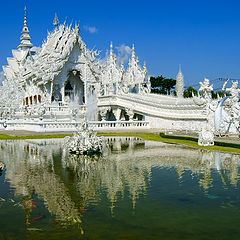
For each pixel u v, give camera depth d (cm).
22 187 1486
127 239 930
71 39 7181
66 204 1237
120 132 4744
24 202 1264
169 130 4862
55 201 1273
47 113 6159
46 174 1758
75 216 1109
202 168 1933
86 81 7369
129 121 5328
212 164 2061
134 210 1167
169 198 1312
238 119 3769
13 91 9069
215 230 996
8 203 1252
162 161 2166
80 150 2466
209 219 1085
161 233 971
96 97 6800
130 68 7069
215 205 1230
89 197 1331
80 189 1452
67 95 7762
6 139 3781
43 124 4662
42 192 1402
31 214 1130
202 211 1162
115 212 1145
